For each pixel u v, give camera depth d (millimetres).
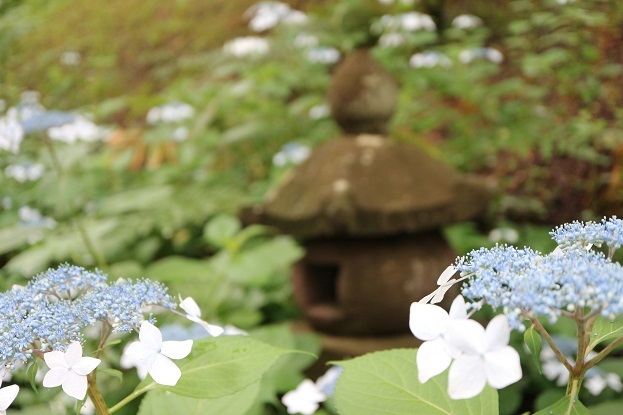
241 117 4512
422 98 4434
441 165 3051
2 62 3967
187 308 1137
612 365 1999
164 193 3404
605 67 3254
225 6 6320
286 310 3422
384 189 2855
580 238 982
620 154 3400
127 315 1033
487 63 4004
